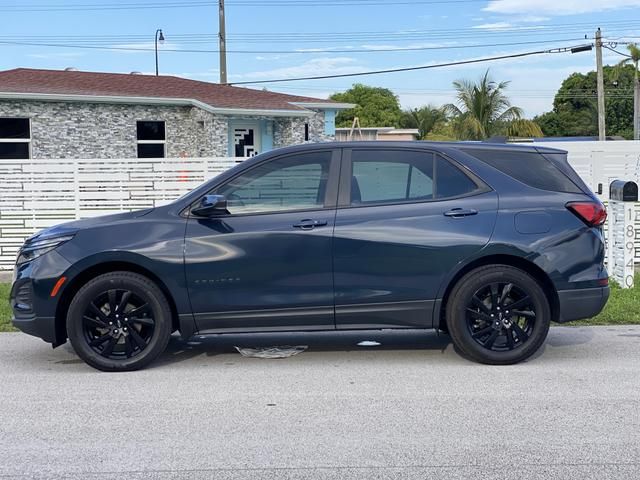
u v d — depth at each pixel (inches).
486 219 244.4
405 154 251.3
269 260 242.2
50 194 507.5
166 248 241.4
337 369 249.1
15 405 212.5
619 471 163.0
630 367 248.2
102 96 870.4
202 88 1023.6
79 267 240.8
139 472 164.7
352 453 174.1
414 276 243.6
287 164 249.4
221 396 219.3
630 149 495.5
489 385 227.6
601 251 250.2
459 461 169.0
